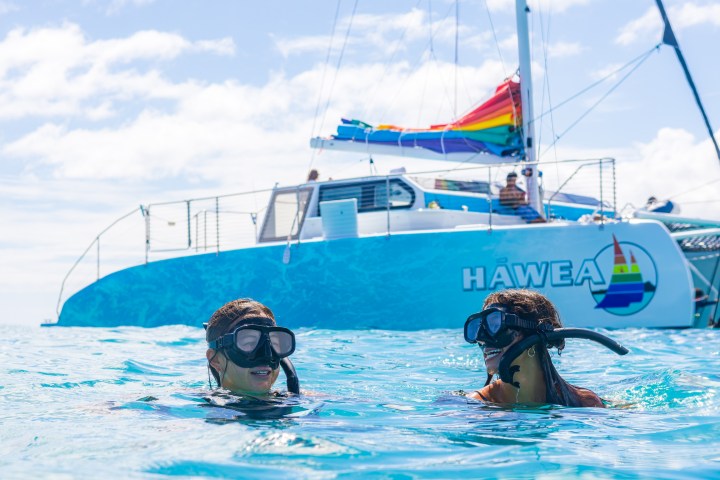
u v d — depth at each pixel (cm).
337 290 1143
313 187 1303
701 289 1266
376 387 424
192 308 1233
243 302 312
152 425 252
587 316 1059
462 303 1093
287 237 1293
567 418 278
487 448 221
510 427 258
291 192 1312
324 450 208
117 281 1288
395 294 1117
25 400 354
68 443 222
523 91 1309
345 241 1150
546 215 1372
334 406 301
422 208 1236
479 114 1338
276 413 281
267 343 303
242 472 185
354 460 200
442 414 287
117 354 652
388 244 1128
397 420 273
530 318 301
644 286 1052
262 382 310
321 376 479
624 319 1055
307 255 1166
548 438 238
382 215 1227
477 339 307
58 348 724
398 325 1111
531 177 1234
